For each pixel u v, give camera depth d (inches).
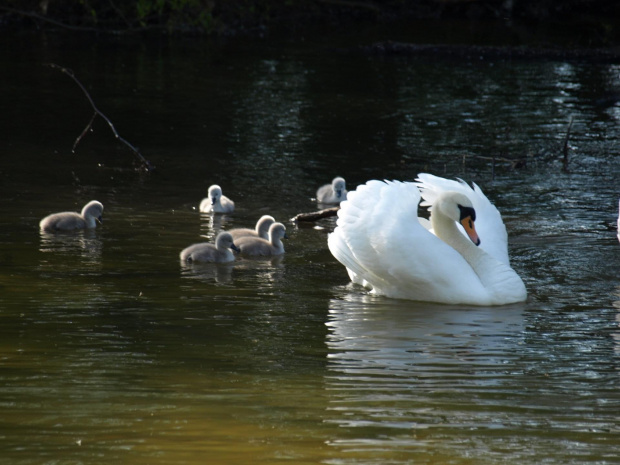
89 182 818.2
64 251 598.2
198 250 588.1
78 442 299.1
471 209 534.0
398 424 320.5
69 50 1577.3
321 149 983.0
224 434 308.0
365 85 1354.6
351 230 518.6
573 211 738.2
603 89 1346.0
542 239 646.5
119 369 378.3
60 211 710.5
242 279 547.8
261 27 1916.8
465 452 296.5
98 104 1173.7
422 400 345.7
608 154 975.6
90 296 496.7
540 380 373.7
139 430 310.3
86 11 1860.2
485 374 381.1
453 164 926.4
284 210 746.8
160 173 865.5
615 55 1641.2
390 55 1630.2
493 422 324.8
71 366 380.8
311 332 440.8
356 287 538.6
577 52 1654.8
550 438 310.3
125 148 966.4
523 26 1991.9
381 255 506.6
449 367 388.8
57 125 1057.5
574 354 410.6
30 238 628.4
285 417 324.2
